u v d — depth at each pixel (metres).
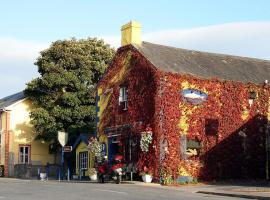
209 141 30.19
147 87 29.67
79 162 36.59
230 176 30.69
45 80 42.12
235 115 31.39
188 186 26.50
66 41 44.00
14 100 47.16
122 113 31.73
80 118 41.84
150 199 17.44
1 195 18.02
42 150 45.88
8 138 44.59
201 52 35.12
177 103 29.25
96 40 45.31
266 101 32.75
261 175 32.03
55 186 23.11
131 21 32.25
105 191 20.28
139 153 29.55
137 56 30.91
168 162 28.34
